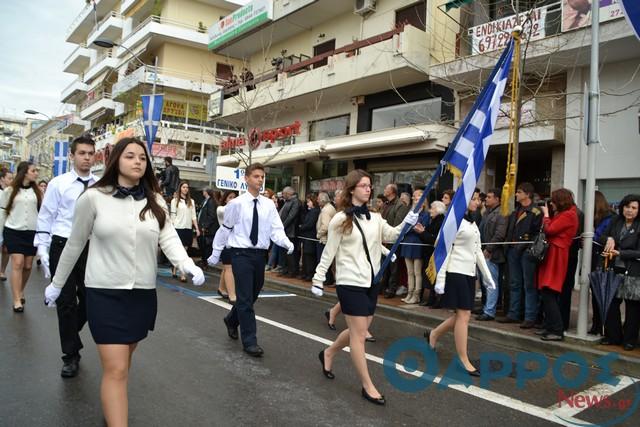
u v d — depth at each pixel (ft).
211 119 75.56
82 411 12.06
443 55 43.70
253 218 17.88
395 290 29.60
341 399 13.66
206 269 40.98
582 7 33.78
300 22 64.64
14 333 18.52
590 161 19.90
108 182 9.77
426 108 49.62
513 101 25.54
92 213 9.52
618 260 19.26
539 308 22.38
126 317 9.45
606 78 36.42
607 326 19.35
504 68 17.07
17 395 12.85
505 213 22.65
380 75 48.44
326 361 15.34
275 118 65.62
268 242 18.37
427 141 43.65
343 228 13.57
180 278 34.65
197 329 20.52
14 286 22.08
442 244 15.70
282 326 21.95
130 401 12.86
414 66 45.03
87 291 9.53
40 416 11.68
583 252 19.89
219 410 12.53
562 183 38.52
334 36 62.18
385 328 23.12
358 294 13.60
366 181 13.92
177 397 13.25
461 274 16.66
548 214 21.71
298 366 16.35
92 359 16.01
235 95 71.87
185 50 98.27
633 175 34.86
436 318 23.56
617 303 19.30
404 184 50.47
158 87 94.12
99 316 9.29
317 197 36.47
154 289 10.05
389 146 47.21
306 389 14.28
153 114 56.80
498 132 39.42
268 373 15.51
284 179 67.77
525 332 21.08
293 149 58.23
